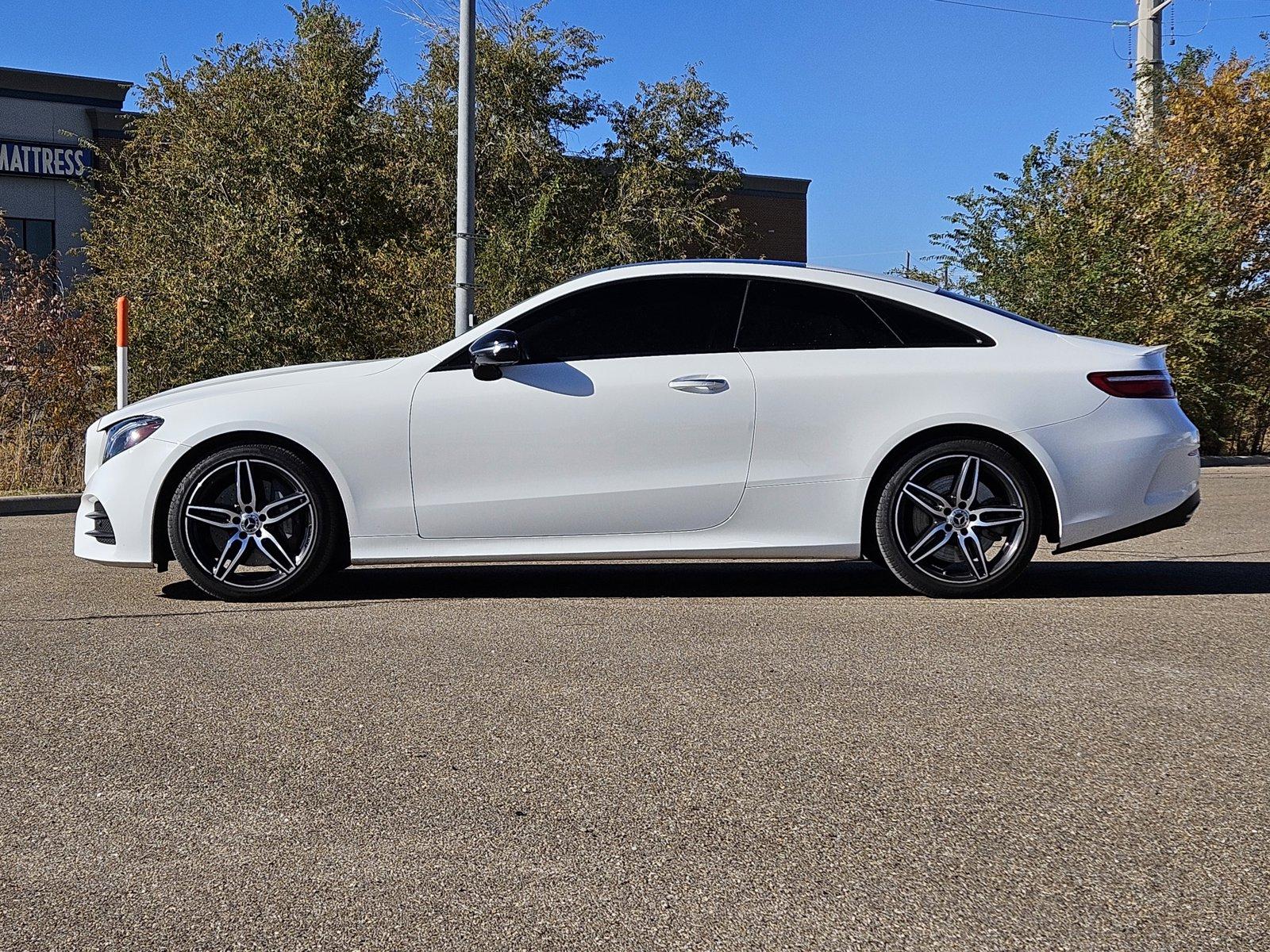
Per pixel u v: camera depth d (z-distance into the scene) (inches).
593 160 1084.5
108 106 1155.3
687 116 1122.0
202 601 225.5
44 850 108.0
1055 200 719.7
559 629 196.9
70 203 1146.0
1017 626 198.7
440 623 202.5
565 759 131.3
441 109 957.8
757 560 280.8
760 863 104.5
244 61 837.8
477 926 93.4
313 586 231.3
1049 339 228.1
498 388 223.8
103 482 228.4
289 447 224.2
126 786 123.9
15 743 137.9
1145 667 170.4
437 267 608.4
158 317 545.3
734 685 161.2
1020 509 221.9
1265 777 125.0
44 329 507.5
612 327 227.9
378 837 110.5
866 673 167.3
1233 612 211.6
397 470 222.8
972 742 136.7
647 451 222.4
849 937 91.4
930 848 107.5
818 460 222.8
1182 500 227.1
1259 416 783.7
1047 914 94.9
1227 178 779.4
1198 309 681.0
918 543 223.9
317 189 680.4
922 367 223.3
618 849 107.7
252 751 134.5
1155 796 119.9
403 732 141.0
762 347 226.4
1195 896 97.7
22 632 197.6
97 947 90.4
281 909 96.3
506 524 223.8
